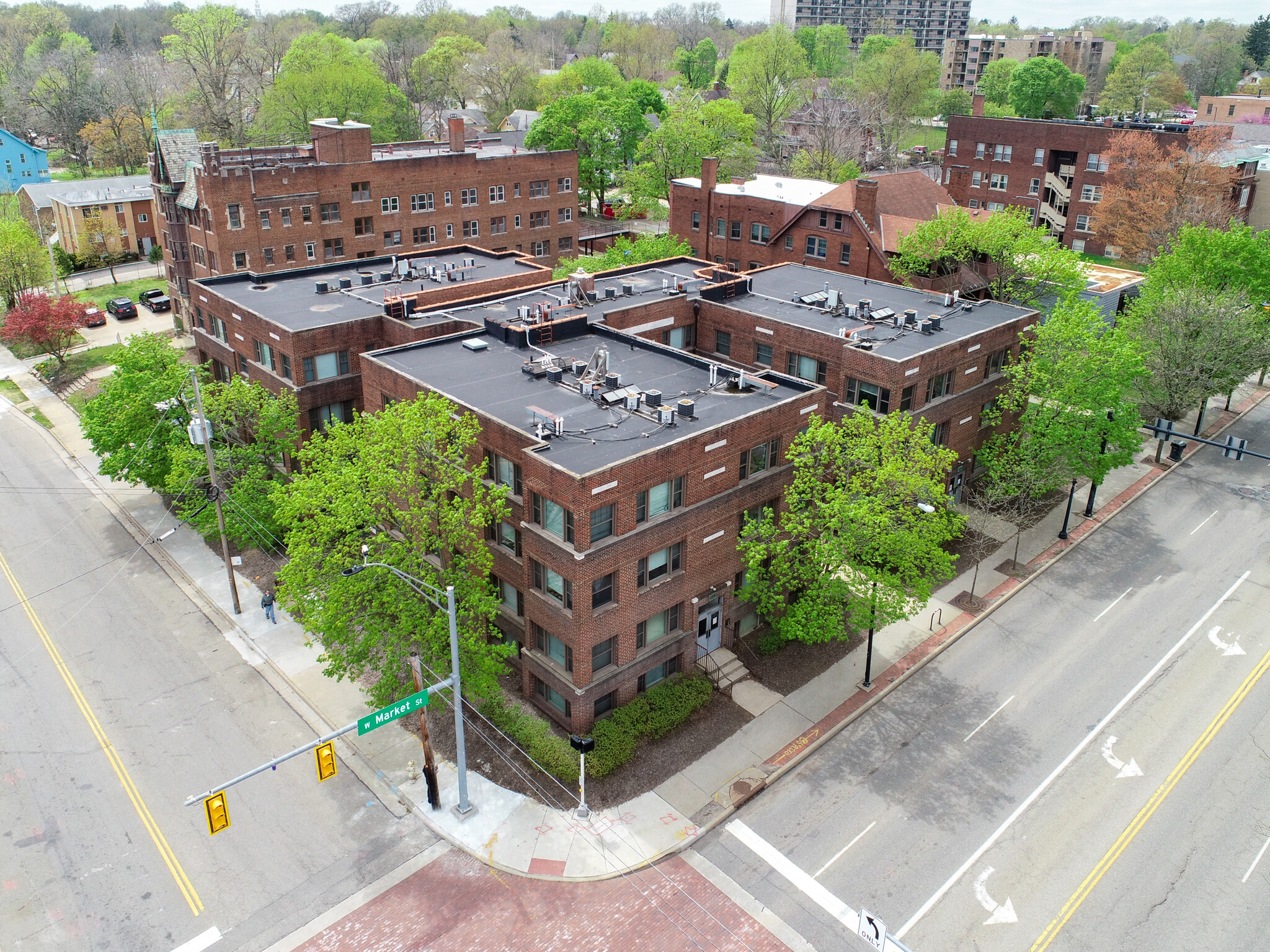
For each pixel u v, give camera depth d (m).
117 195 106.81
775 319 49.47
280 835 30.31
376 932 26.91
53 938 26.53
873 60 171.12
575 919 27.36
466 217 83.50
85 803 31.42
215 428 44.16
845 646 40.06
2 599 43.62
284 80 122.31
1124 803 31.61
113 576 45.66
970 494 50.91
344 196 74.44
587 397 37.94
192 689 37.38
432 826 30.70
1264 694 37.06
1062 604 43.47
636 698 35.56
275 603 42.41
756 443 36.47
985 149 108.56
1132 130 96.38
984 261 60.75
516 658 37.19
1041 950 26.25
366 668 38.19
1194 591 44.50
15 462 58.69
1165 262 62.88
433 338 45.19
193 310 72.81
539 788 32.16
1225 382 56.84
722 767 33.19
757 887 28.45
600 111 120.12
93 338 79.94
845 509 33.59
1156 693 37.25
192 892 28.14
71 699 36.72
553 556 32.12
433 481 33.88
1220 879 28.55
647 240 71.44
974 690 37.50
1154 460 58.53
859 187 66.12
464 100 168.88
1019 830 30.52
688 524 34.56
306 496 31.91
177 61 158.88
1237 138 111.31
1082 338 45.59
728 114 106.88
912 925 27.05
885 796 32.03
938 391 46.19
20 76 175.62
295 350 46.50
